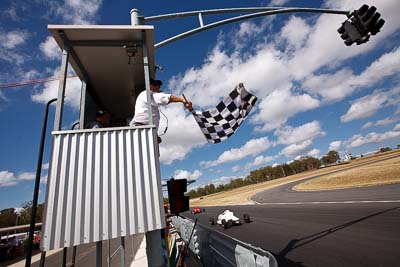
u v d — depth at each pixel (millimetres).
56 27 2729
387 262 4840
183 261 5949
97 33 2896
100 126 3381
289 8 5863
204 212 31516
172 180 3053
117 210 2369
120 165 2508
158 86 3480
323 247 6625
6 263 15852
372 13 5934
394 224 7664
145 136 2682
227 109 4008
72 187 2336
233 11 5547
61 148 2428
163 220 2459
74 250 3322
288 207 18688
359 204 12961
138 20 4648
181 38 5117
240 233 11133
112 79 3953
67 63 2891
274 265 1800
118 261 9359
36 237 20672
